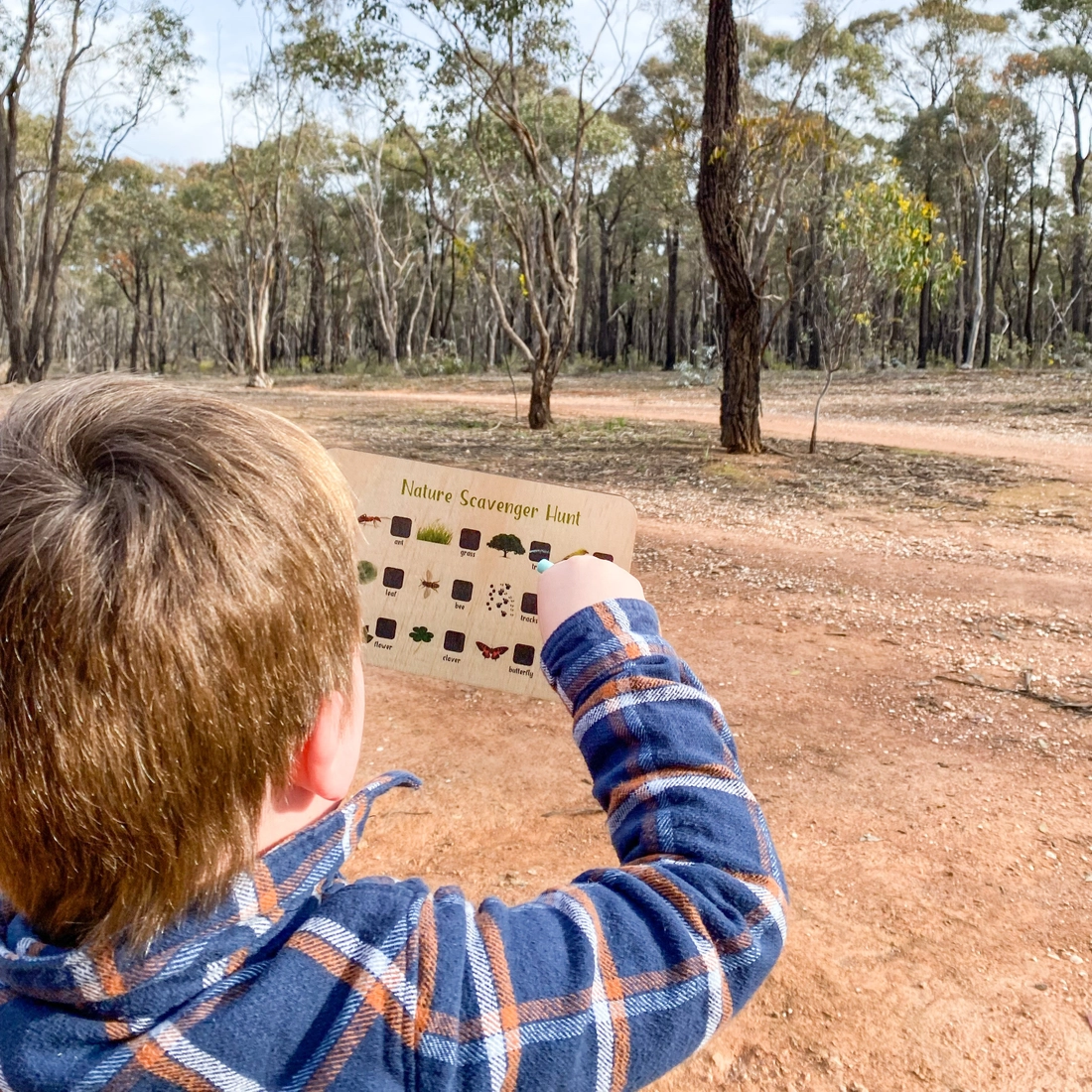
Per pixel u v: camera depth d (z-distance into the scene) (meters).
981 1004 2.49
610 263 53.31
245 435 0.58
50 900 0.54
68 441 0.55
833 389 25.98
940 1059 2.30
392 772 0.68
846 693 4.55
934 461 11.63
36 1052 0.52
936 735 4.11
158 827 0.50
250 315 37.38
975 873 3.08
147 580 0.50
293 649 0.54
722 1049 2.33
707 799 0.70
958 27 38.66
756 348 12.38
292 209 49.16
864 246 11.87
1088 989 2.54
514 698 4.49
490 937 0.61
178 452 0.54
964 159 38.94
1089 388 20.75
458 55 15.45
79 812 0.49
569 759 3.86
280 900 0.56
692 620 5.62
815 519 8.57
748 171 12.09
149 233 47.75
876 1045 2.34
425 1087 0.55
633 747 0.72
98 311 70.38
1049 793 3.61
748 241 12.59
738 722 4.21
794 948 2.70
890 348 45.62
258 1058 0.53
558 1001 0.59
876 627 5.51
